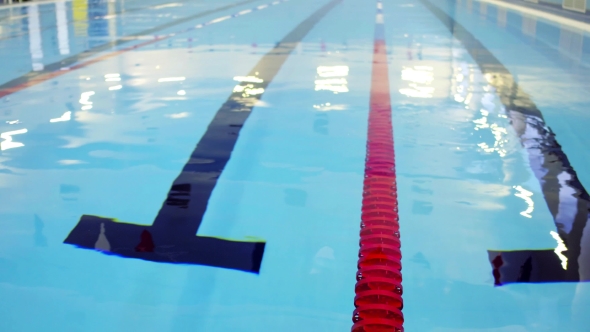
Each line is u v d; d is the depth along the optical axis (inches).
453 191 62.9
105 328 39.8
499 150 75.9
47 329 39.7
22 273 46.8
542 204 59.6
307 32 195.0
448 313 41.6
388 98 103.1
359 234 53.4
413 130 84.4
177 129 85.0
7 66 133.3
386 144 78.2
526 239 52.2
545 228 54.4
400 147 77.0
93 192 62.9
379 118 90.6
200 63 136.3
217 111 94.5
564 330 39.6
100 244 51.6
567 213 57.5
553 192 62.6
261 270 47.4
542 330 39.7
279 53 150.8
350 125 86.8
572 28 203.9
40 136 81.7
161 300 43.1
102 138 81.0
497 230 54.0
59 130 84.7
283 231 54.1
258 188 63.9
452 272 46.9
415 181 65.8
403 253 50.1
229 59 141.6
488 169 69.3
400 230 54.2
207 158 73.3
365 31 198.1
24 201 60.6
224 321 40.7
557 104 98.7
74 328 39.9
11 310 41.8
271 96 104.3
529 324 40.3
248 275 46.6
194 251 50.4
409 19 236.2
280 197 61.5
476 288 44.7
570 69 129.3
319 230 54.3
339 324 40.4
